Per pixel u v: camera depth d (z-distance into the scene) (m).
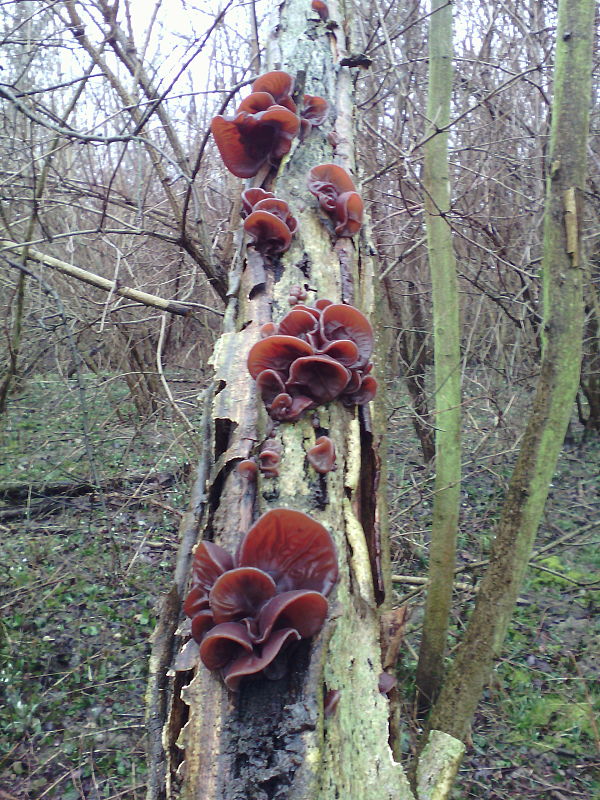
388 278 5.94
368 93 6.24
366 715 1.54
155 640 1.80
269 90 2.73
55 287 6.13
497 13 6.11
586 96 3.16
